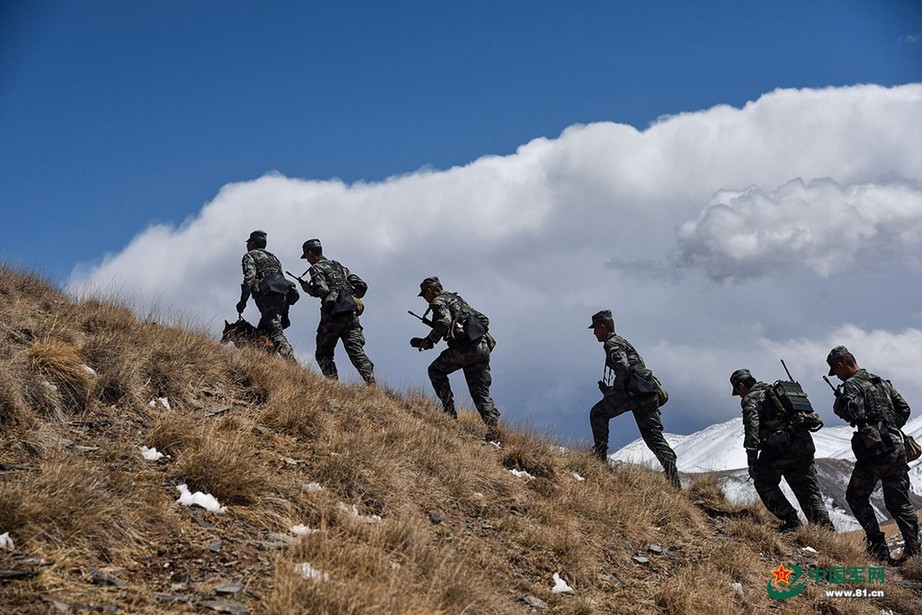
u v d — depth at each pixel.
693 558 7.41
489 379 10.16
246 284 10.17
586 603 5.42
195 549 4.41
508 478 8.02
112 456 5.33
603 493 8.53
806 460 9.51
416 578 4.71
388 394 10.09
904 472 9.02
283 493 5.53
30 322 7.12
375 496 6.10
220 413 6.98
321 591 3.87
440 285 10.28
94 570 3.87
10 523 3.96
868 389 9.12
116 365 6.61
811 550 8.73
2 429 5.16
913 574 8.51
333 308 9.95
